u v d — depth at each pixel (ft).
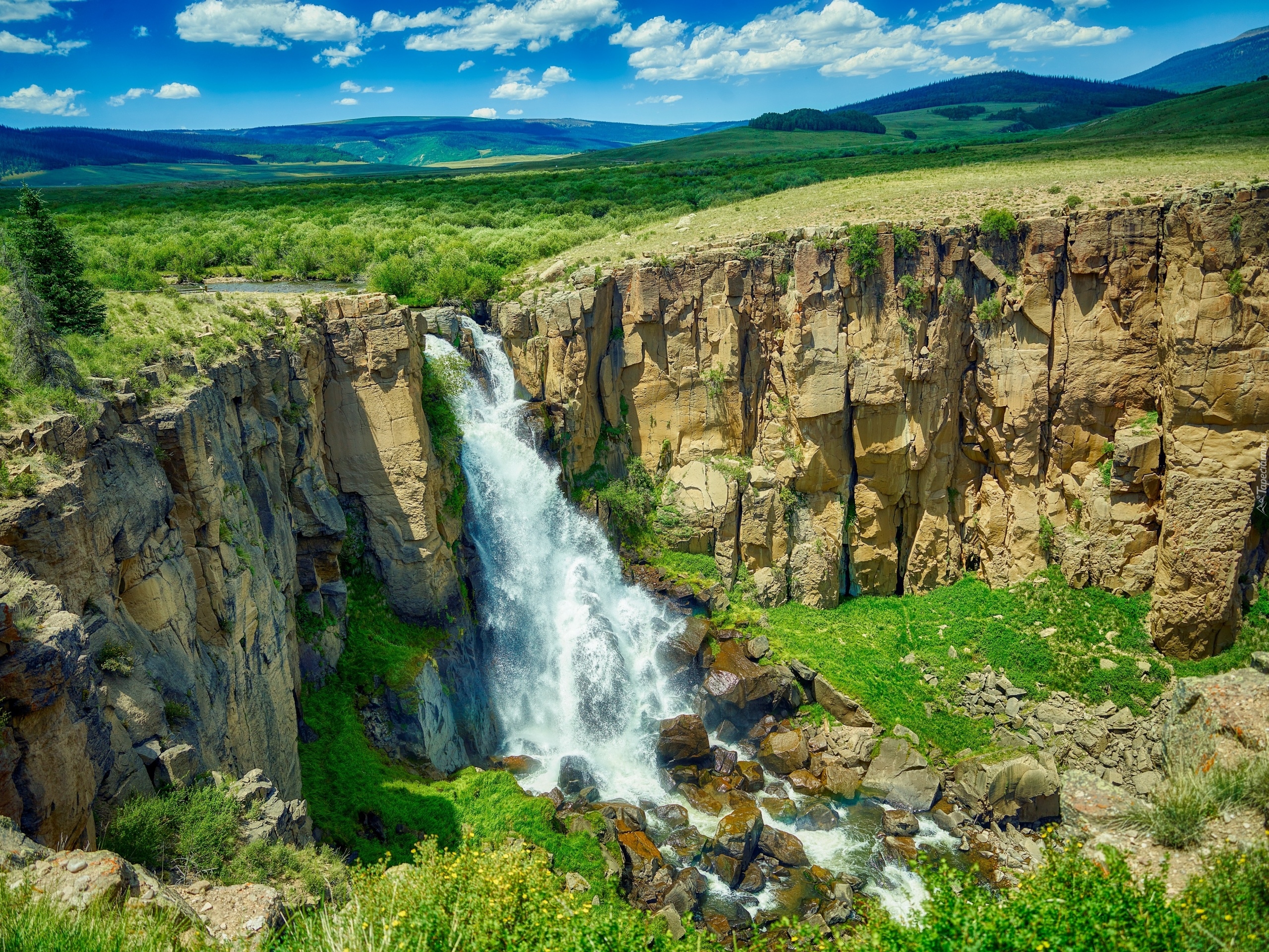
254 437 104.99
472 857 61.82
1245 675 110.42
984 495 168.45
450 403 150.10
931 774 132.46
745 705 145.69
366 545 134.51
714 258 167.94
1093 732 135.13
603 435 175.94
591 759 139.23
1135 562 151.53
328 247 203.72
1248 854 63.41
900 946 54.19
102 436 76.18
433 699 124.57
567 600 158.92
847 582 173.47
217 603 87.25
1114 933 51.39
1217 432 138.62
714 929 103.76
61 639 55.88
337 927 54.85
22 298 77.92
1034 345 156.76
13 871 48.80
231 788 73.87
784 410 169.27
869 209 179.73
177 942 50.14
